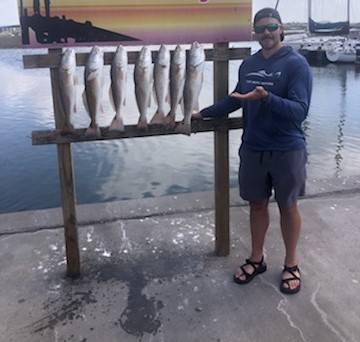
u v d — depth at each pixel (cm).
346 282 307
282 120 275
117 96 295
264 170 289
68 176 309
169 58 298
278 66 269
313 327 262
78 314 281
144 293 302
